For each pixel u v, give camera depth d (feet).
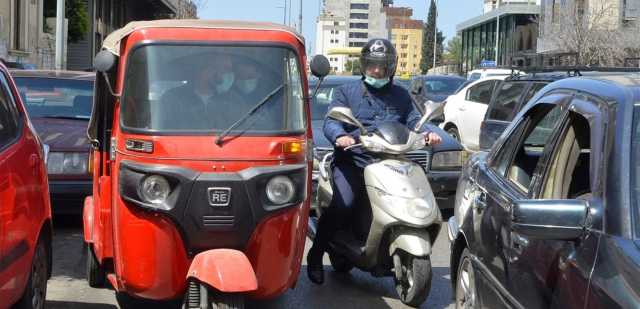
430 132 22.29
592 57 127.13
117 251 18.60
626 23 136.15
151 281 17.94
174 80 18.58
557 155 14.99
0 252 16.31
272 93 18.63
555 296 12.36
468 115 56.80
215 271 16.52
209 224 17.43
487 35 230.07
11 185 17.35
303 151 18.62
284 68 18.99
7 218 16.84
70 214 33.35
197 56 18.79
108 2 151.84
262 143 17.97
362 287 24.73
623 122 12.61
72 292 23.61
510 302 14.53
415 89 35.88
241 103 18.49
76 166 30.14
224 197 17.43
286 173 17.97
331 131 22.11
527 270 13.74
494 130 40.29
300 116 18.98
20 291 17.84
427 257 21.09
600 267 11.30
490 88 55.77
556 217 11.96
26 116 20.43
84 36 121.70
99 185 20.34
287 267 18.37
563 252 12.44
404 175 21.44
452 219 20.68
